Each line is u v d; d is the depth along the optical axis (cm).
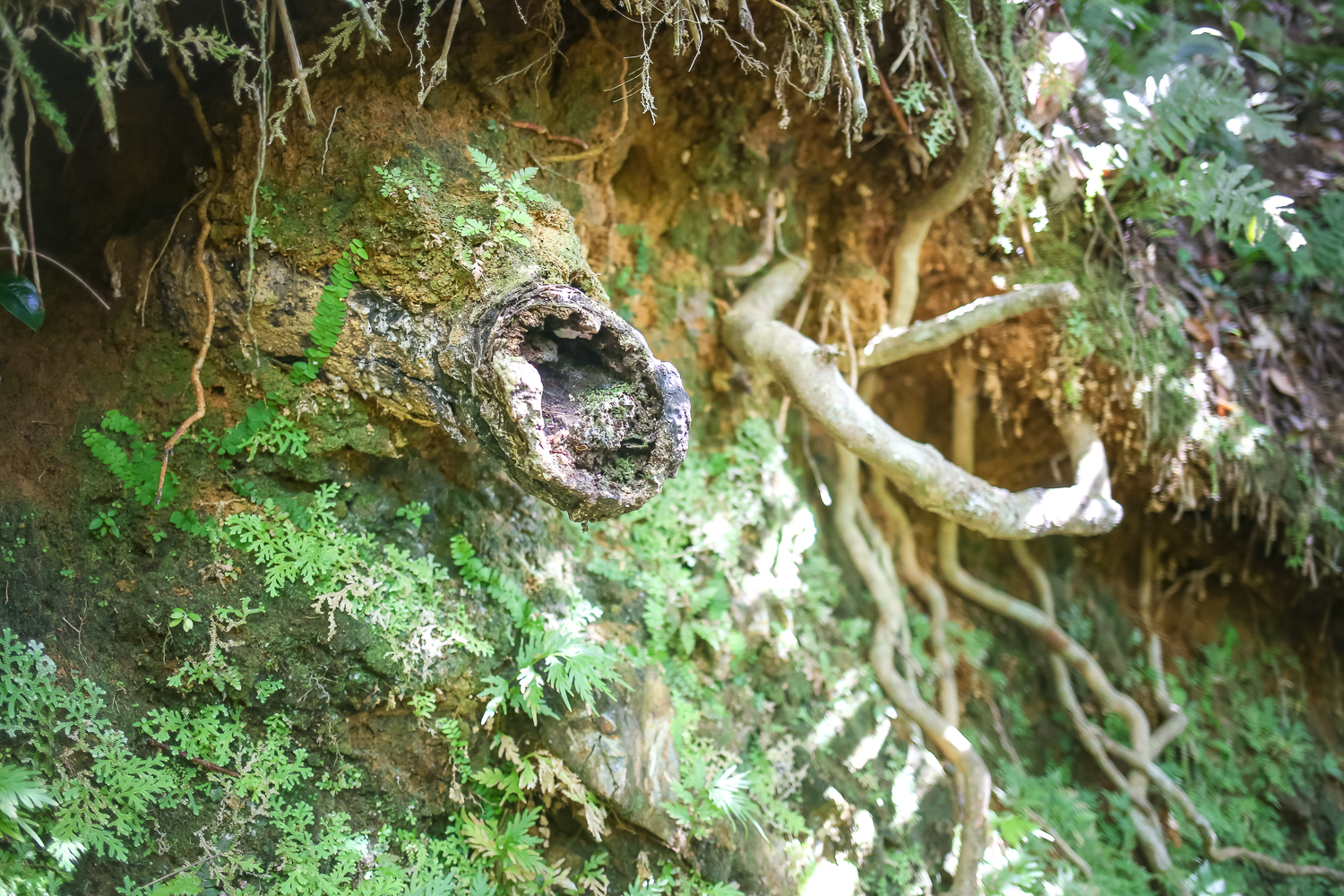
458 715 267
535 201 245
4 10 192
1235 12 411
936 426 446
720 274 371
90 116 270
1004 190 351
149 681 240
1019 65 315
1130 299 375
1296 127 423
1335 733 471
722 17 289
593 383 223
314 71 218
